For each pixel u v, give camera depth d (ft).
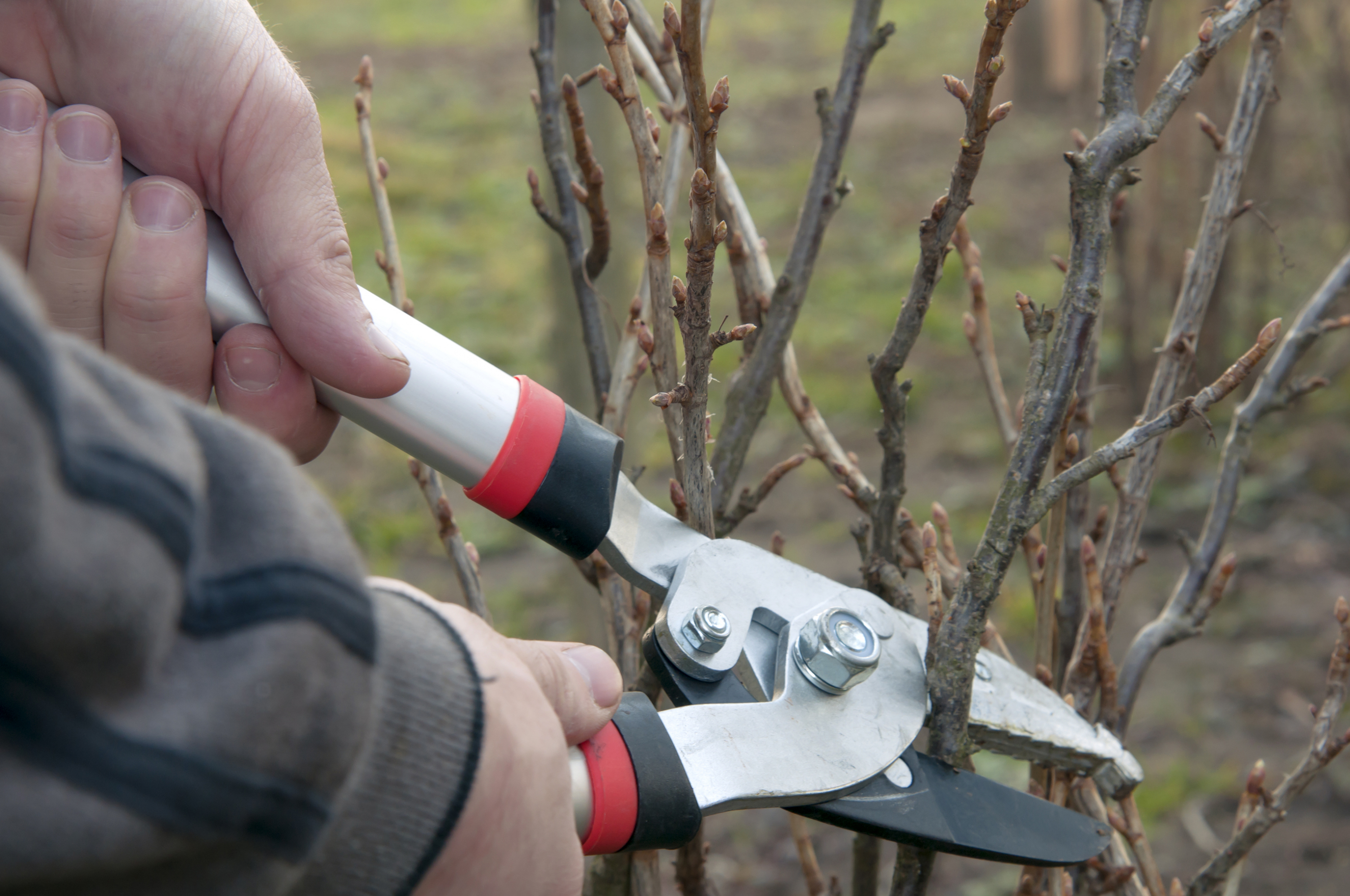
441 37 36.58
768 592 2.96
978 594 2.81
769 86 29.94
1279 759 8.82
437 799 1.78
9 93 2.56
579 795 2.25
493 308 18.67
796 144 25.63
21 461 1.18
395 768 1.73
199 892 1.49
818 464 13.88
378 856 1.76
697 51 2.44
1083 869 3.68
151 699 1.37
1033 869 3.75
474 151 26.35
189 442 1.45
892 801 2.71
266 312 2.77
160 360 2.76
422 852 1.79
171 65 2.79
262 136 2.77
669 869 7.18
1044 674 3.61
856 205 21.83
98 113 2.62
